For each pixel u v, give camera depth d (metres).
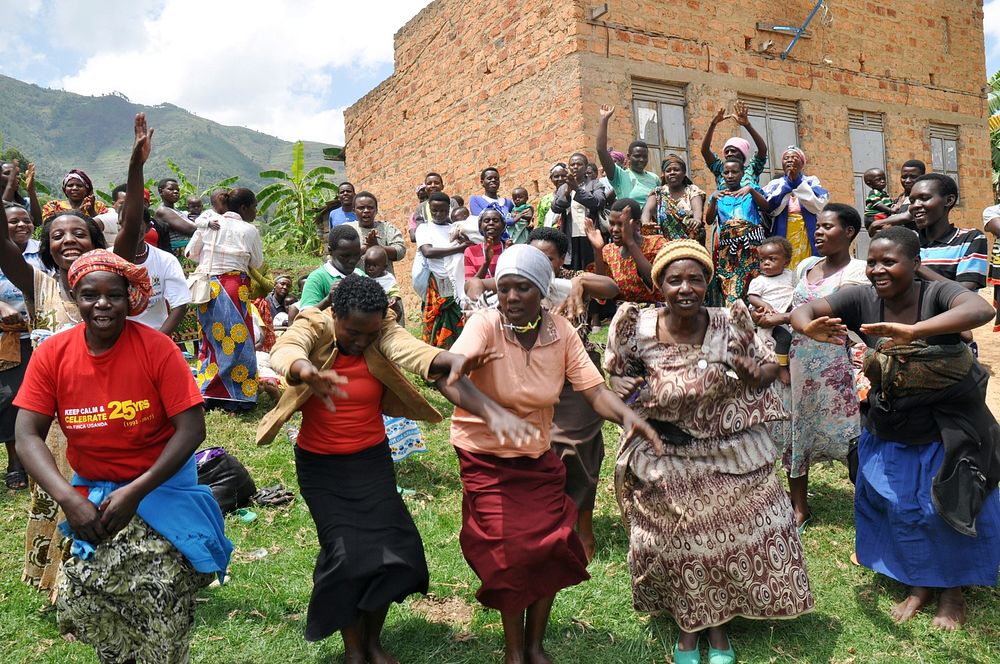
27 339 5.45
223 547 3.32
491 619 4.09
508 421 3.17
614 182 8.98
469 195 13.73
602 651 3.84
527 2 12.10
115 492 2.85
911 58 14.95
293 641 3.84
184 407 2.98
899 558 4.20
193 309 7.54
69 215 4.21
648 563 3.87
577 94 11.27
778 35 13.23
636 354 3.79
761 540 3.71
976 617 4.14
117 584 2.95
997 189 23.31
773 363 3.73
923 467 4.08
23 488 5.68
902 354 3.92
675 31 12.11
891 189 14.65
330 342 3.47
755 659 3.76
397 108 15.79
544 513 3.45
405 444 6.05
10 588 4.29
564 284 4.53
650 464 3.80
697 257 3.56
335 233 6.39
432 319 8.52
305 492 3.56
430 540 4.96
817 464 6.40
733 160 8.34
